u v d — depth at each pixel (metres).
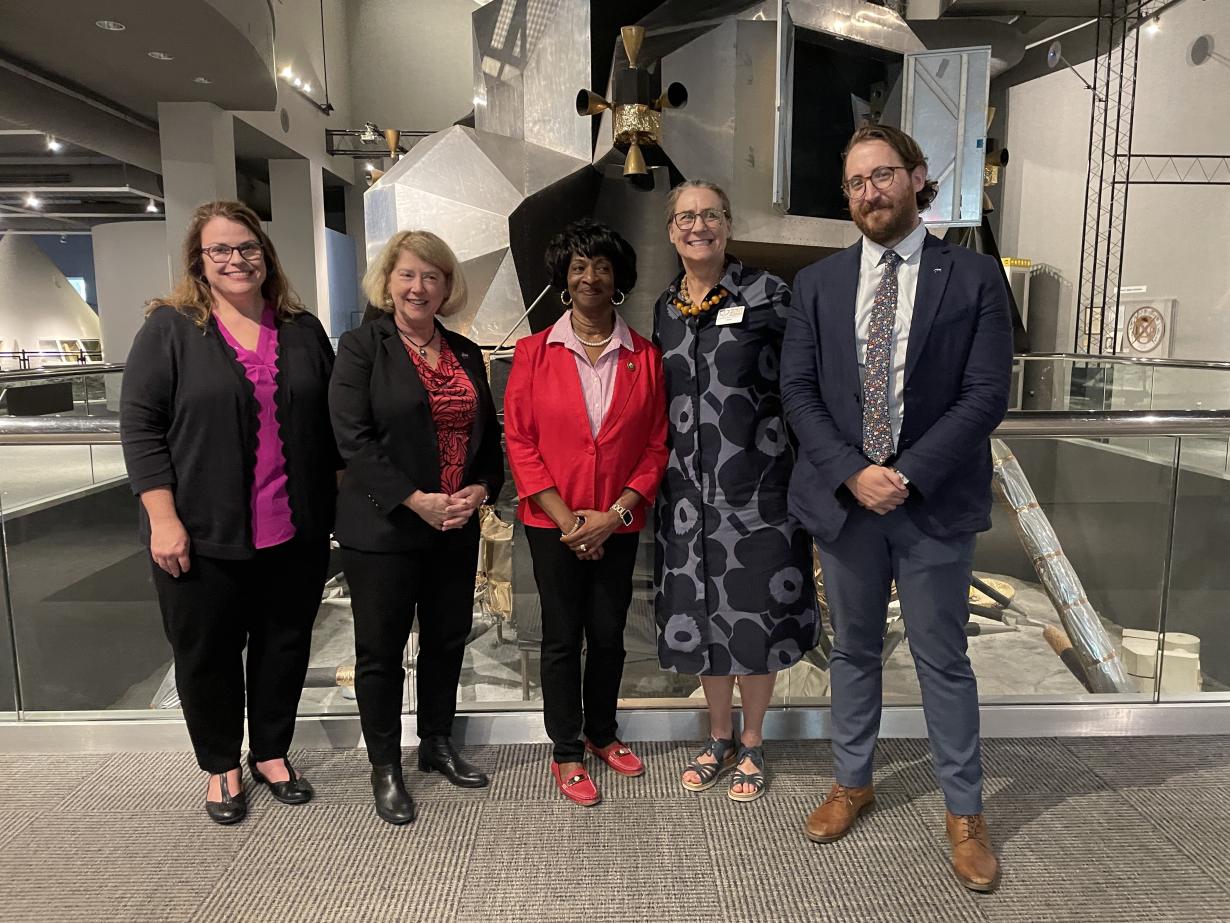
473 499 1.97
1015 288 8.69
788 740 2.38
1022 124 9.55
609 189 3.09
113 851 1.89
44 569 2.62
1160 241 7.38
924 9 6.79
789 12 2.98
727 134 3.03
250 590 1.96
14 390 3.17
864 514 1.80
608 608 2.07
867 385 1.75
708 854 1.86
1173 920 1.64
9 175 13.66
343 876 1.79
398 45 14.25
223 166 9.73
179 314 1.85
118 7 6.57
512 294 3.10
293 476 1.94
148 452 1.82
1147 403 5.31
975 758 1.80
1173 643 2.69
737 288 1.99
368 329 1.94
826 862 1.83
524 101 3.25
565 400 1.96
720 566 2.01
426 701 2.19
